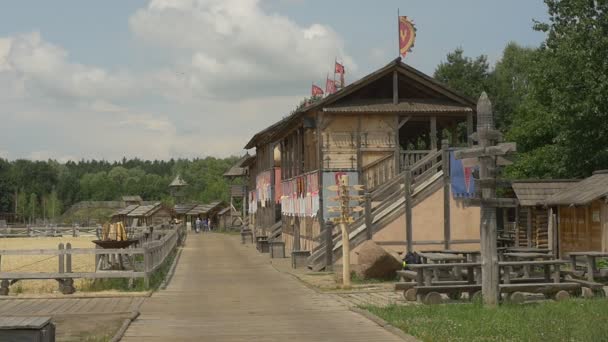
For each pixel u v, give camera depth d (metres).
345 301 16.22
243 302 16.41
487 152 13.71
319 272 23.78
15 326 6.92
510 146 13.27
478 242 24.88
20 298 17.25
